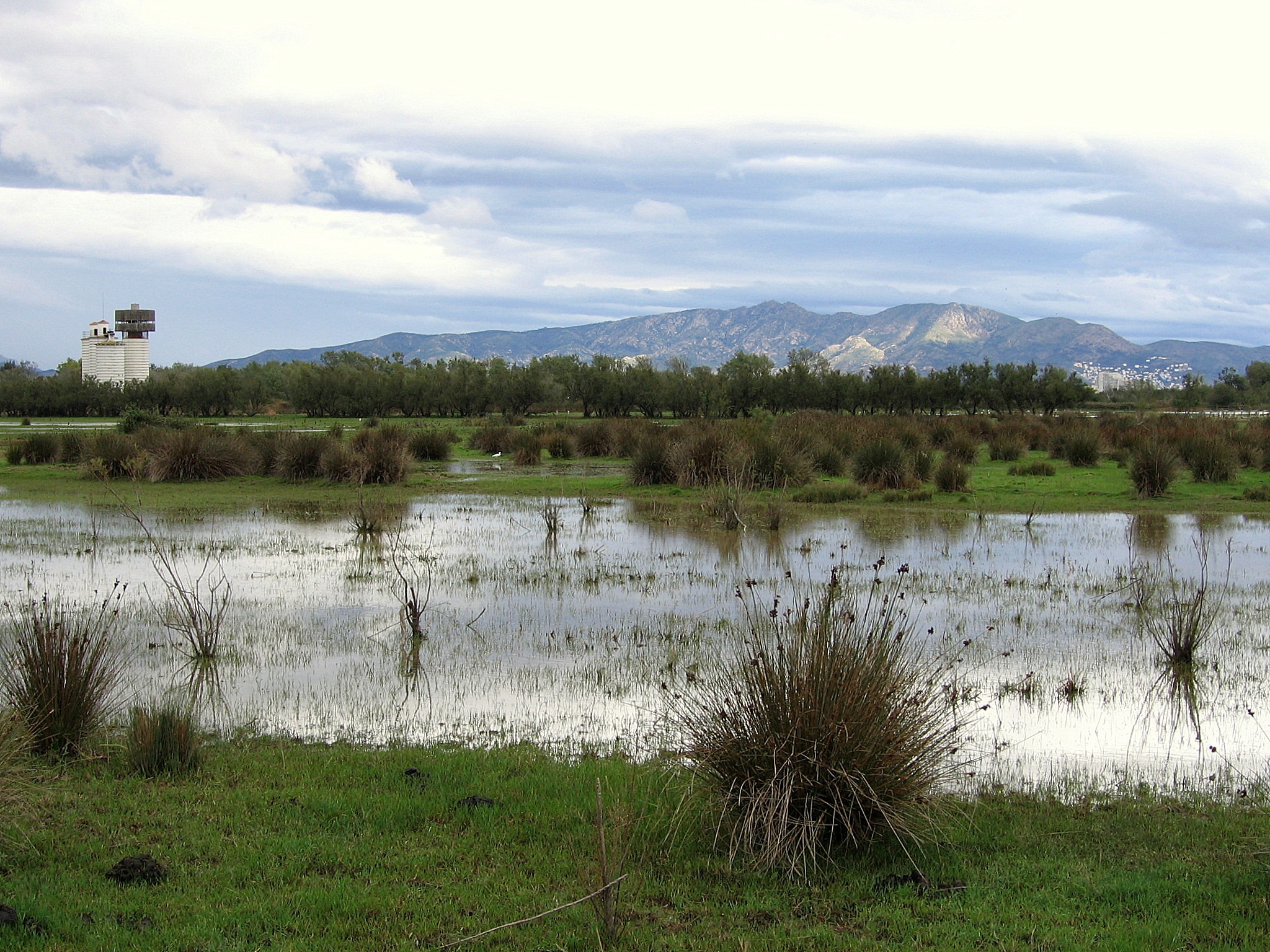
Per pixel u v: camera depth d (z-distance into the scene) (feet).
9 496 77.41
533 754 22.54
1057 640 34.35
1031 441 116.88
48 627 22.98
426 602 36.09
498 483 87.10
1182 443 90.43
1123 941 13.93
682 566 48.80
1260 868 16.58
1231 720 26.23
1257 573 47.01
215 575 46.26
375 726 25.11
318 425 195.42
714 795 17.72
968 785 20.90
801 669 17.46
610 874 15.05
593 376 236.22
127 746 21.85
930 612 38.40
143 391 266.77
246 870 16.02
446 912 14.66
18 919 13.83
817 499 74.13
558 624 36.73
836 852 17.01
